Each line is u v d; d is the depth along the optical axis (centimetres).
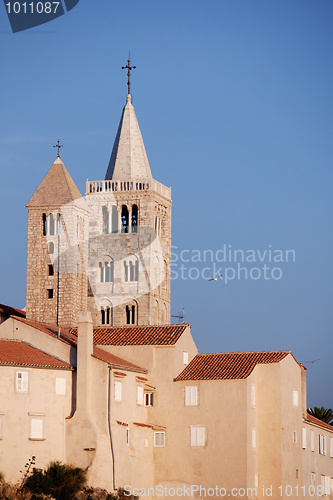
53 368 10744
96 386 10762
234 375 11462
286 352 12031
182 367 11894
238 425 11262
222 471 11206
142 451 11244
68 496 10144
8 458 10294
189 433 11431
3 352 10706
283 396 11738
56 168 15762
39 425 10550
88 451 10550
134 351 11831
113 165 17100
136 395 11394
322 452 13150
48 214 15412
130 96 17400
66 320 15050
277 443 11544
